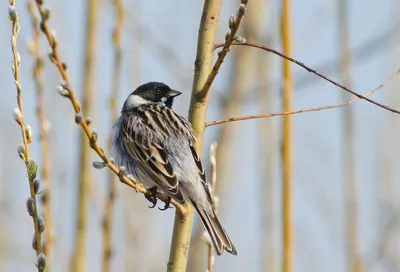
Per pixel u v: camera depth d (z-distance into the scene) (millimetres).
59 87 7078
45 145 10078
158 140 10977
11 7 6867
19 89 6734
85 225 11539
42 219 6613
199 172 10289
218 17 8930
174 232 8672
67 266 11938
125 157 11242
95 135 7551
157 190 11031
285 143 10242
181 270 8594
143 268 13000
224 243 9242
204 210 9734
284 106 10367
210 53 8859
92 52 12789
